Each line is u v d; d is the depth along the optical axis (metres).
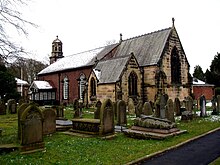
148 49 42.41
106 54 47.09
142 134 15.40
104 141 14.64
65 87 55.06
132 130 16.45
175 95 40.59
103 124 15.45
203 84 59.41
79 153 11.93
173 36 41.53
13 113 33.06
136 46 45.38
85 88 42.56
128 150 12.45
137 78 38.81
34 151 12.02
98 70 41.72
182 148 12.95
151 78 39.09
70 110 37.34
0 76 45.44
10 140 14.21
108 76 38.53
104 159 10.92
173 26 41.94
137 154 11.62
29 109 12.09
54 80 58.19
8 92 47.16
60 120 22.08
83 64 50.19
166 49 40.06
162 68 39.12
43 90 56.25
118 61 39.75
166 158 11.16
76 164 10.25
